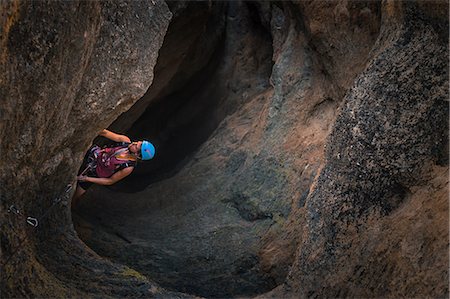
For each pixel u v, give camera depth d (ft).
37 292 11.62
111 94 14.53
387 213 12.41
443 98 12.16
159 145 32.48
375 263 11.73
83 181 17.24
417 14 13.32
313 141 20.11
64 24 11.22
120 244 20.57
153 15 15.53
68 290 12.75
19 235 11.43
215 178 23.20
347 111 13.96
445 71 12.32
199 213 21.95
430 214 10.91
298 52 21.99
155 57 15.60
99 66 13.91
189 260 19.70
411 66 12.98
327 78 20.31
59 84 11.81
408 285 10.45
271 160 20.99
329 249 13.39
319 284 13.25
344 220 13.25
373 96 13.39
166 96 30.78
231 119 26.76
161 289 14.87
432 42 12.82
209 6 26.09
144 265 19.52
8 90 10.03
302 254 14.35
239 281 18.45
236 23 30.89
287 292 14.37
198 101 32.30
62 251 14.83
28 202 13.16
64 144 13.99
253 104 26.61
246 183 21.31
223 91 30.68
